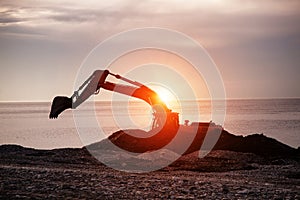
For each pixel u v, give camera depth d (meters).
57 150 33.31
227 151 32.22
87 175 22.83
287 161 31.02
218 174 25.72
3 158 29.45
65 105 35.56
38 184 20.28
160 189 20.27
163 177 23.64
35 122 130.62
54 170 23.84
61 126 110.31
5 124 119.75
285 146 34.75
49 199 17.77
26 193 18.58
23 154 31.23
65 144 66.94
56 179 21.50
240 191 20.25
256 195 19.66
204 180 22.92
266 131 90.62
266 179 24.30
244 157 31.06
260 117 152.38
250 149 33.66
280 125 108.31
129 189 20.05
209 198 18.94
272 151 33.50
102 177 22.56
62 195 18.48
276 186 22.09
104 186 20.44
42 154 31.58
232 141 34.34
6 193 18.45
